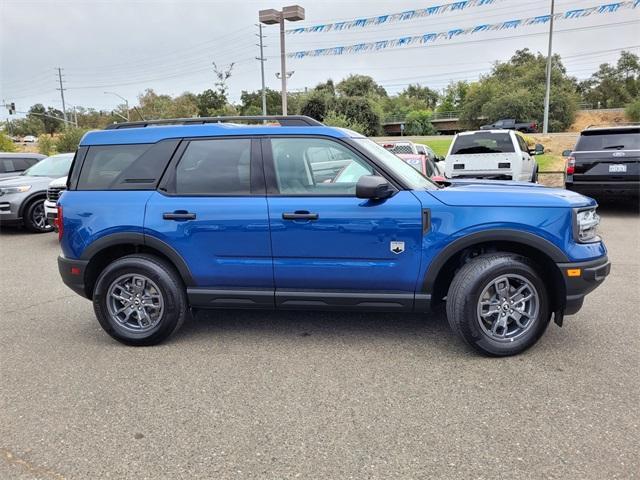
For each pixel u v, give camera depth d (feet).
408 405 10.87
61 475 8.81
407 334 14.90
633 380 11.77
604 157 33.47
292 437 9.78
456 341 14.32
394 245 12.98
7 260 27.02
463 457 9.04
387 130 246.47
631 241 27.45
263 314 16.90
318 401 11.14
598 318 15.90
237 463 9.03
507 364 12.75
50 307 18.52
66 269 14.60
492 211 12.67
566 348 13.65
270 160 13.76
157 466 9.00
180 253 13.88
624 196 34.30
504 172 37.35
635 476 8.43
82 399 11.45
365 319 16.24
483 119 204.13
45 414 10.83
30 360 13.67
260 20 80.48
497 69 242.99
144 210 13.98
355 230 13.04
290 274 13.57
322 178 13.61
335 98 156.87
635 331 14.80
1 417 10.73
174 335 15.25
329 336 14.88
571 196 13.19
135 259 14.16
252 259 13.66
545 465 8.76
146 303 14.38
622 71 289.94
